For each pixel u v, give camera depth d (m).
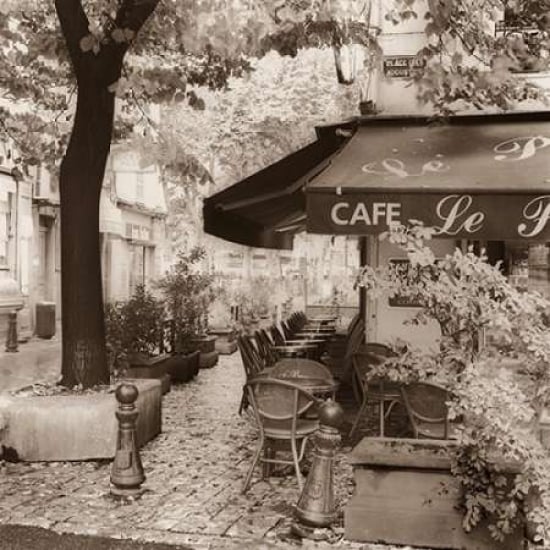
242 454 8.52
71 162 9.13
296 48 9.41
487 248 10.62
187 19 10.16
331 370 13.65
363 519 5.75
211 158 25.92
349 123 10.79
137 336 12.88
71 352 8.98
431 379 5.43
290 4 8.45
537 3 8.95
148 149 10.27
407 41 10.88
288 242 16.28
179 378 14.48
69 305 9.02
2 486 7.11
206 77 11.41
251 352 10.43
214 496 6.88
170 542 5.71
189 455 8.44
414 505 5.70
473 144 9.41
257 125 25.48
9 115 12.55
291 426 7.04
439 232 7.67
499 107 9.46
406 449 5.86
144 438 8.91
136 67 11.30
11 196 21.12
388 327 11.33
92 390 8.81
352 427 9.56
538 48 9.52
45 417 7.96
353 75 10.97
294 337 15.23
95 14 10.79
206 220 10.80
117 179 28.92
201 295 17.36
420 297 5.44
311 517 5.86
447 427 6.53
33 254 22.78
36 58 12.15
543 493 4.98
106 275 29.50
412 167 8.57
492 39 8.91
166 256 33.91
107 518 6.23
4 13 10.77
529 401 5.22
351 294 30.50
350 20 9.33
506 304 5.20
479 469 5.32
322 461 5.95
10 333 18.69
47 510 6.43
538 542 5.50
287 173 10.76
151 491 7.01
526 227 7.50
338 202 7.87
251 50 9.40
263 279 29.08
